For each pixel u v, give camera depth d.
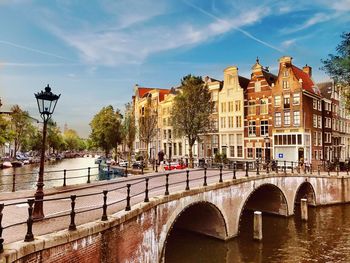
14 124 64.00
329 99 47.34
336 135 48.81
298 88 39.00
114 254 9.69
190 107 36.88
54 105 10.02
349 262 16.22
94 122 57.09
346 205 32.12
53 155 97.94
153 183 20.48
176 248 18.42
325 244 19.20
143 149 63.62
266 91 41.78
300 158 38.44
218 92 46.41
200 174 26.86
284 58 40.38
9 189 27.88
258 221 19.83
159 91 60.03
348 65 19.38
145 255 12.01
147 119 47.03
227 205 19.69
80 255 8.13
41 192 9.58
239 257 17.00
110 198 14.14
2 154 77.25
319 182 31.39
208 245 18.92
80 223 9.16
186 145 50.94
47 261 7.10
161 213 13.58
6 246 6.44
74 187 17.75
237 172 28.20
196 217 20.98
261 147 41.66
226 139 45.25
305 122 39.09
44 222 9.28
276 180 25.70
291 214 27.50
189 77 38.16
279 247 18.66
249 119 43.03
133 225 11.07
